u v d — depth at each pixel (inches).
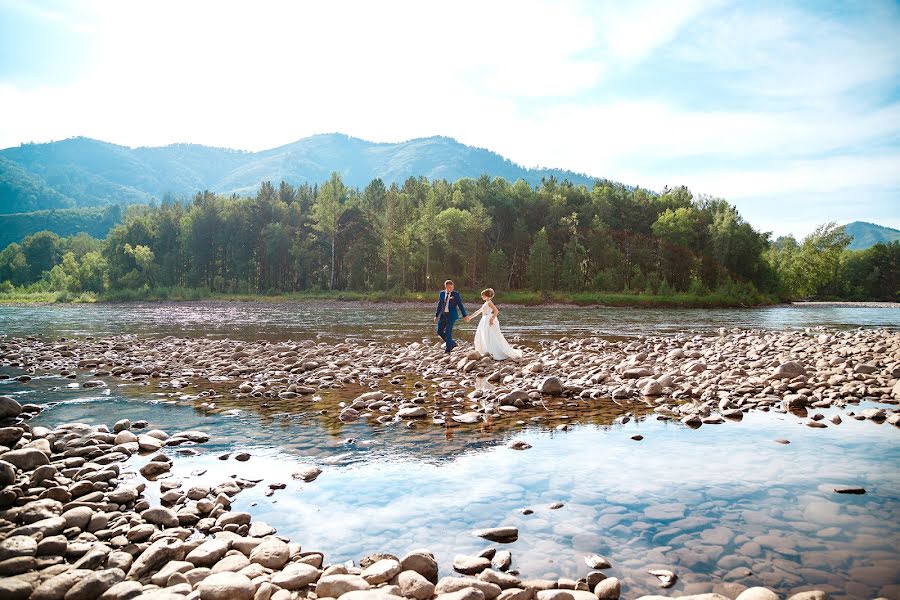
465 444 277.3
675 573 151.6
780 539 170.9
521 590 140.8
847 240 4402.1
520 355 586.2
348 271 3412.9
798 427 309.6
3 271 5142.7
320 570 156.3
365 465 245.4
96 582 142.6
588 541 171.8
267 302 2751.0
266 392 403.5
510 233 3356.3
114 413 345.4
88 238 5684.1
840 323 1393.9
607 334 958.4
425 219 3026.6
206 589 139.1
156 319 1421.0
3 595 136.9
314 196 4003.4
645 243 3368.6
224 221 3535.9
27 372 507.8
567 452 262.7
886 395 382.0
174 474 235.5
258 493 213.9
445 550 168.1
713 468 238.1
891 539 170.1
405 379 475.8
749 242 3331.7
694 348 695.7
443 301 630.5
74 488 210.8
